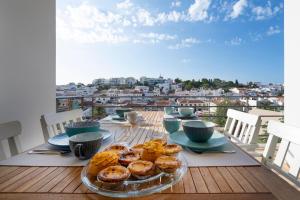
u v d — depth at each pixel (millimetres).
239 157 908
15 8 2578
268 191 621
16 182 690
